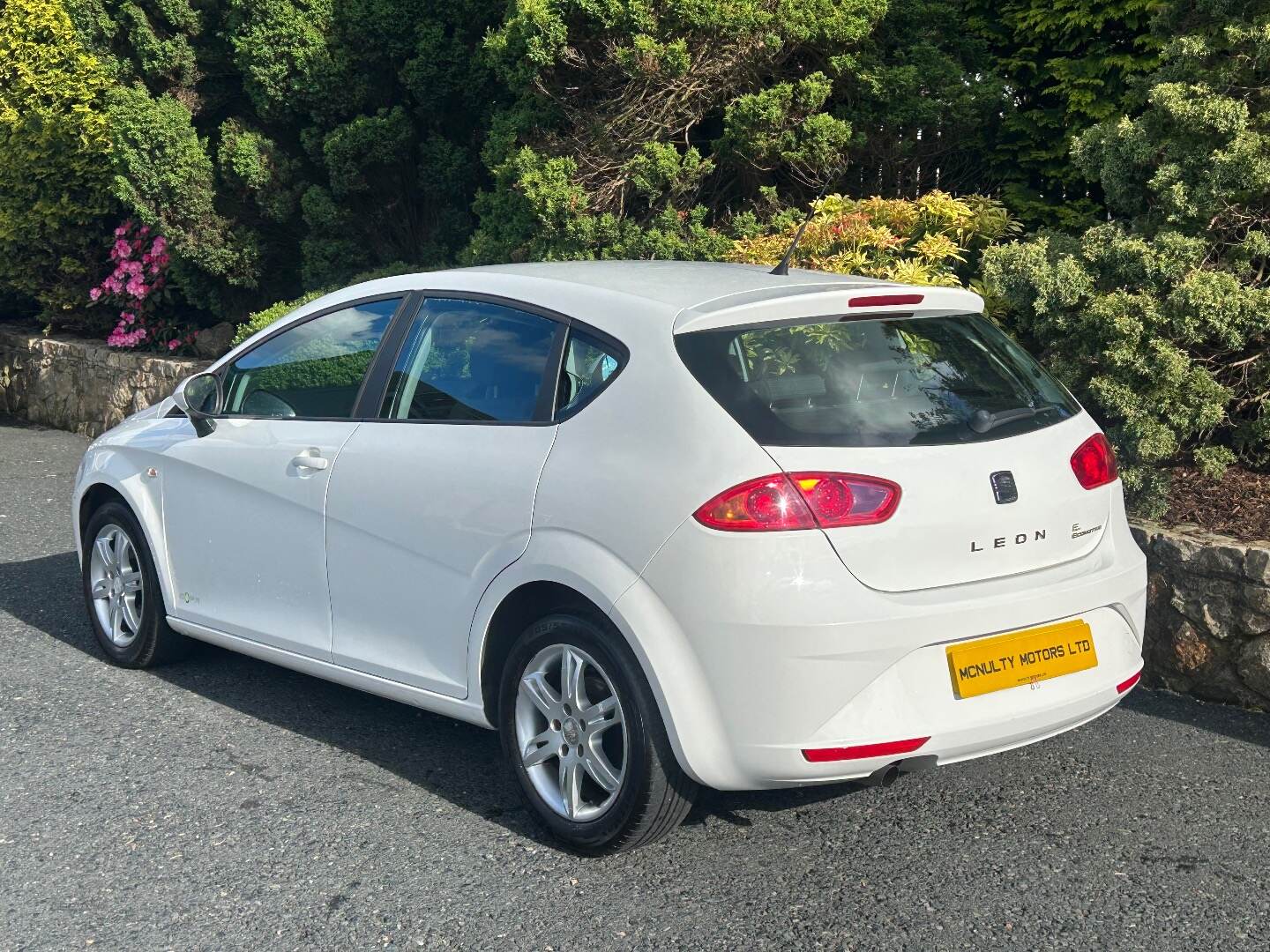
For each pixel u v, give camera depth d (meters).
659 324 3.74
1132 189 6.30
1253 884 3.62
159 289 12.16
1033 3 8.32
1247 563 4.94
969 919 3.45
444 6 10.13
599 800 3.92
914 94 8.25
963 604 3.48
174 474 5.19
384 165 10.23
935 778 4.37
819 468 3.42
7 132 12.84
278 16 10.11
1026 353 4.16
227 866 3.83
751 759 3.44
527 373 4.04
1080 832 3.96
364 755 4.65
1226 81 5.86
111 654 5.64
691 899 3.59
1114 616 3.85
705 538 3.41
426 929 3.46
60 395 13.02
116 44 11.27
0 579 7.11
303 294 10.78
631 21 7.99
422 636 4.22
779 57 8.36
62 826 4.10
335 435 4.55
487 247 8.98
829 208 7.59
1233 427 5.95
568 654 3.80
